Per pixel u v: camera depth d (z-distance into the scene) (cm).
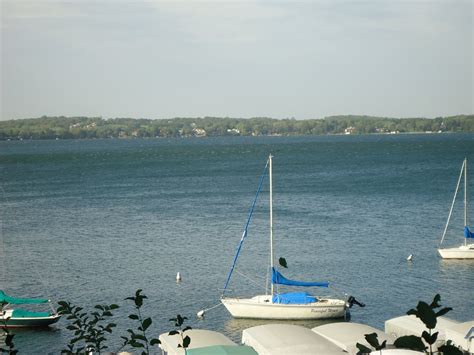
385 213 13400
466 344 4138
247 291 7625
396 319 4997
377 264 8831
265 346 4322
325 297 7275
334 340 4534
